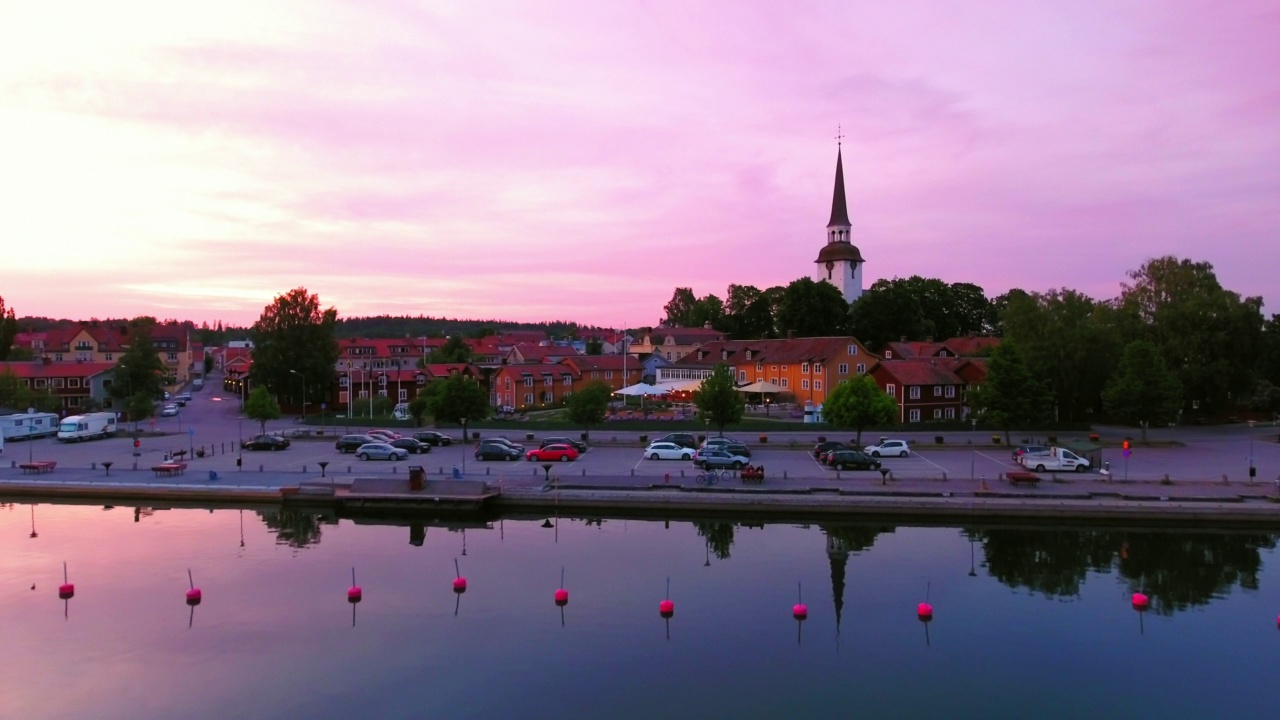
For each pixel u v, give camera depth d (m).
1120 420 93.50
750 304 172.88
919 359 102.12
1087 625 34.09
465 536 48.22
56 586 38.59
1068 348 89.31
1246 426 92.56
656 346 168.50
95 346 160.00
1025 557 43.75
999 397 75.62
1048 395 76.44
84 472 62.88
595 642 32.00
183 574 40.44
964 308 176.00
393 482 55.09
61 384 117.38
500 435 84.00
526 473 61.66
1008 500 51.31
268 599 36.78
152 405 95.94
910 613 35.34
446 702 27.08
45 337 160.62
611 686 28.27
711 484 56.72
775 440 79.06
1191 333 93.31
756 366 120.44
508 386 122.25
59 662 30.25
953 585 38.97
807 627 33.59
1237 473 60.94
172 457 67.50
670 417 96.19
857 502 51.81
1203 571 41.38
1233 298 95.25
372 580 39.41
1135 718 26.30
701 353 135.25
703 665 30.00
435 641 32.09
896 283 165.88
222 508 55.78
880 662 30.39
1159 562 42.88
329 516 53.66
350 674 29.12
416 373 126.69
